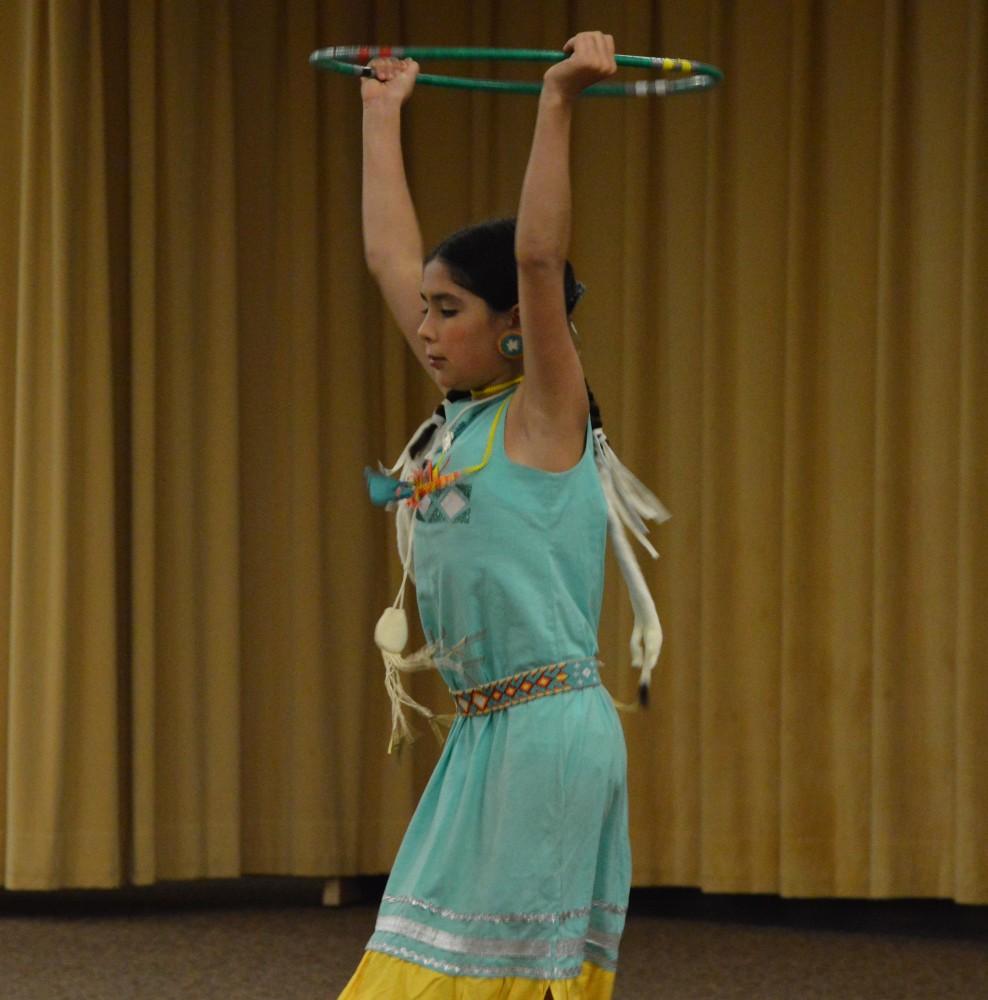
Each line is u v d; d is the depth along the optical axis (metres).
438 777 5.71
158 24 11.64
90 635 11.45
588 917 5.51
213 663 11.76
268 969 10.39
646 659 5.73
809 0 11.30
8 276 11.64
